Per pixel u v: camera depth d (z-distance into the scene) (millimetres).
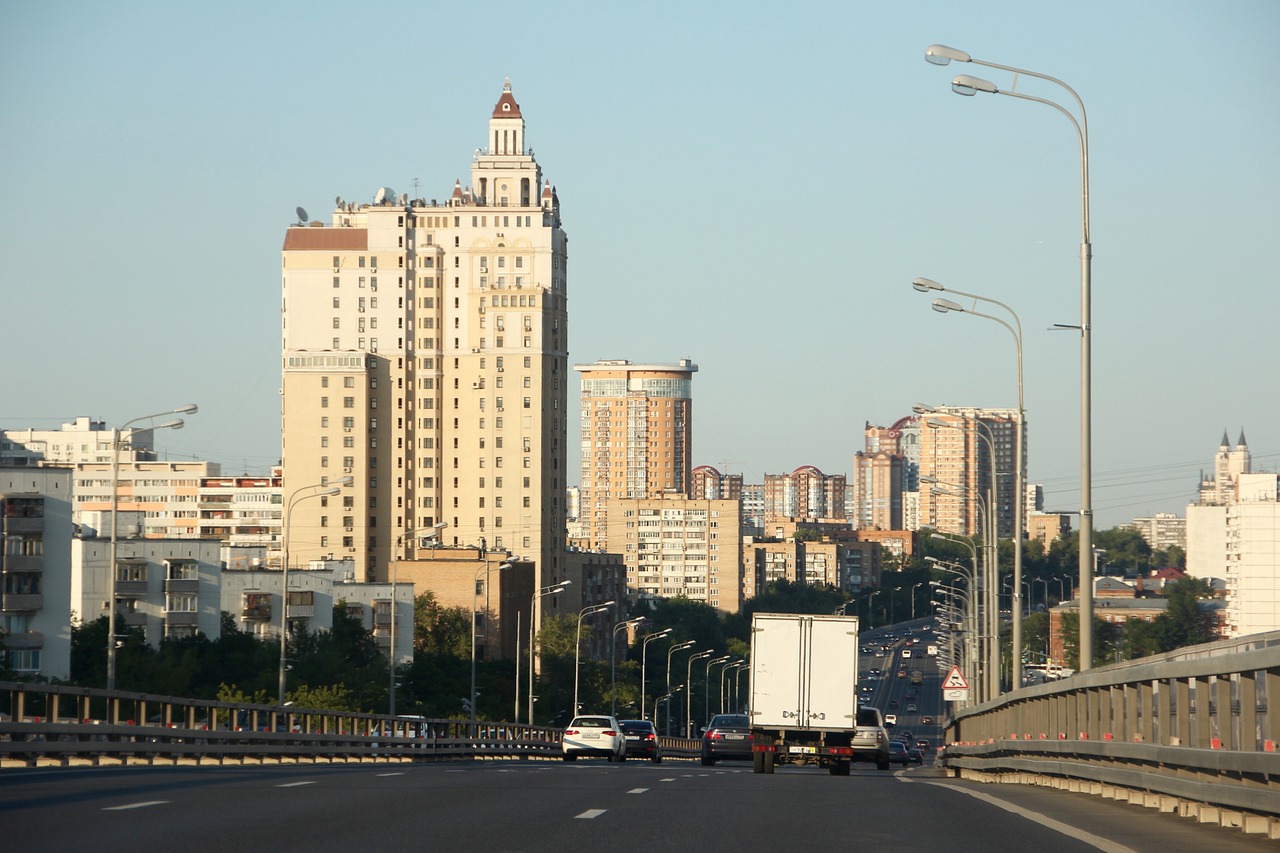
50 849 43562
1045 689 100562
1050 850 48812
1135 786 69562
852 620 139375
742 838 50219
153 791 66062
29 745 102750
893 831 54062
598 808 60812
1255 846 50969
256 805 59406
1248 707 55781
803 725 138375
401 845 46188
